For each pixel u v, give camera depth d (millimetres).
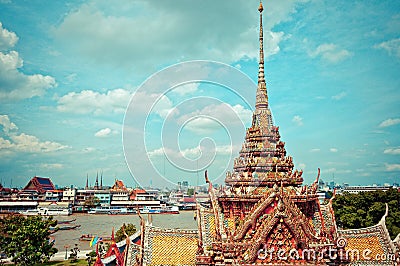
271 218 38906
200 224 43312
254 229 39750
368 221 97625
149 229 45312
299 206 44312
